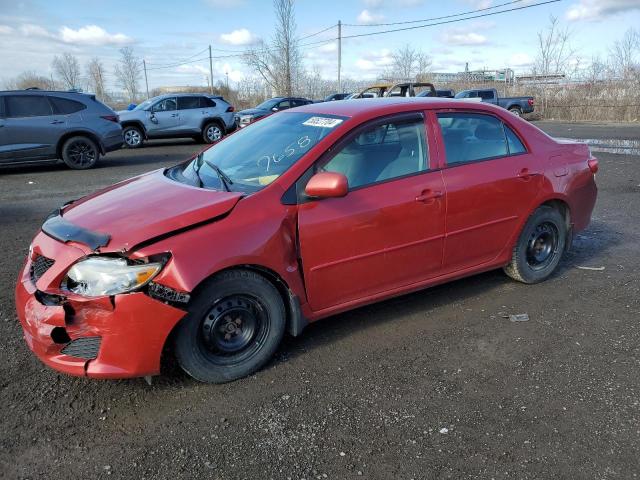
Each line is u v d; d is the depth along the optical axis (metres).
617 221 6.75
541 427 2.72
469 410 2.87
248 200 3.12
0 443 2.64
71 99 11.93
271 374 3.26
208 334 3.04
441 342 3.63
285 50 37.00
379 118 3.64
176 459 2.53
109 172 11.76
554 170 4.44
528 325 3.88
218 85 52.69
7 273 5.06
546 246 4.62
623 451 2.54
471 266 4.16
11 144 11.25
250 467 2.47
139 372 2.85
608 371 3.24
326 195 3.12
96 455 2.56
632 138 17.34
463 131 4.04
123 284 2.74
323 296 3.43
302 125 3.81
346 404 2.94
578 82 29.64
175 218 2.91
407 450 2.57
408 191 3.63
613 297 4.36
